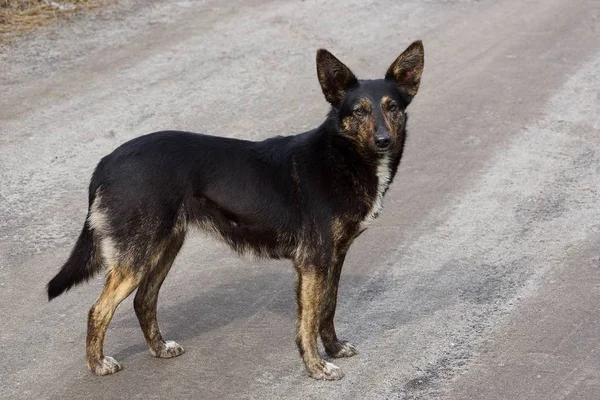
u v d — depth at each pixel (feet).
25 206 34.40
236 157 25.34
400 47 51.19
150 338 26.00
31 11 52.03
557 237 33.53
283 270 31.37
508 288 30.12
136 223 24.32
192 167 24.99
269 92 45.29
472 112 44.62
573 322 27.84
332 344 26.37
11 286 29.32
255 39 51.11
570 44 53.31
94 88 44.32
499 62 50.60
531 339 26.99
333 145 25.03
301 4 56.90
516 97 46.37
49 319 27.73
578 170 39.09
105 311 24.67
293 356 26.32
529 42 53.47
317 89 45.91
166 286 30.09
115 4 54.54
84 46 48.67
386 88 25.61
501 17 57.41
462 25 55.67
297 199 25.04
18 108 41.96
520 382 24.81
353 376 25.41
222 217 25.41
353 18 55.31
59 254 31.35
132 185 24.32
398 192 36.94
